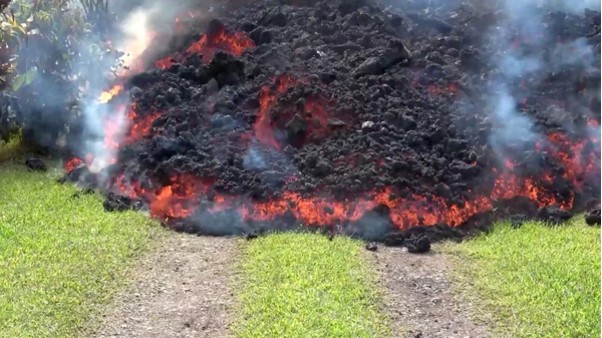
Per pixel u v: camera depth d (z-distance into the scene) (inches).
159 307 226.2
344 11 385.1
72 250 251.6
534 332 215.9
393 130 309.3
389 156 297.3
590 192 302.0
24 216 272.8
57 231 263.9
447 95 329.4
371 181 284.8
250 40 366.0
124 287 235.1
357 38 360.8
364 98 322.0
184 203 284.5
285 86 328.2
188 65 352.2
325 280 237.8
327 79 330.3
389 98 323.6
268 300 227.1
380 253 259.4
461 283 240.7
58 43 329.7
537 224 280.5
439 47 361.1
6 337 208.4
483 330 218.2
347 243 263.1
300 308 222.5
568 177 306.3
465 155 301.7
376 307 226.8
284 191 285.6
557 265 246.8
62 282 233.3
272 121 312.7
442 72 340.2
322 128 309.9
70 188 298.5
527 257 252.8
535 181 298.2
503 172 298.8
